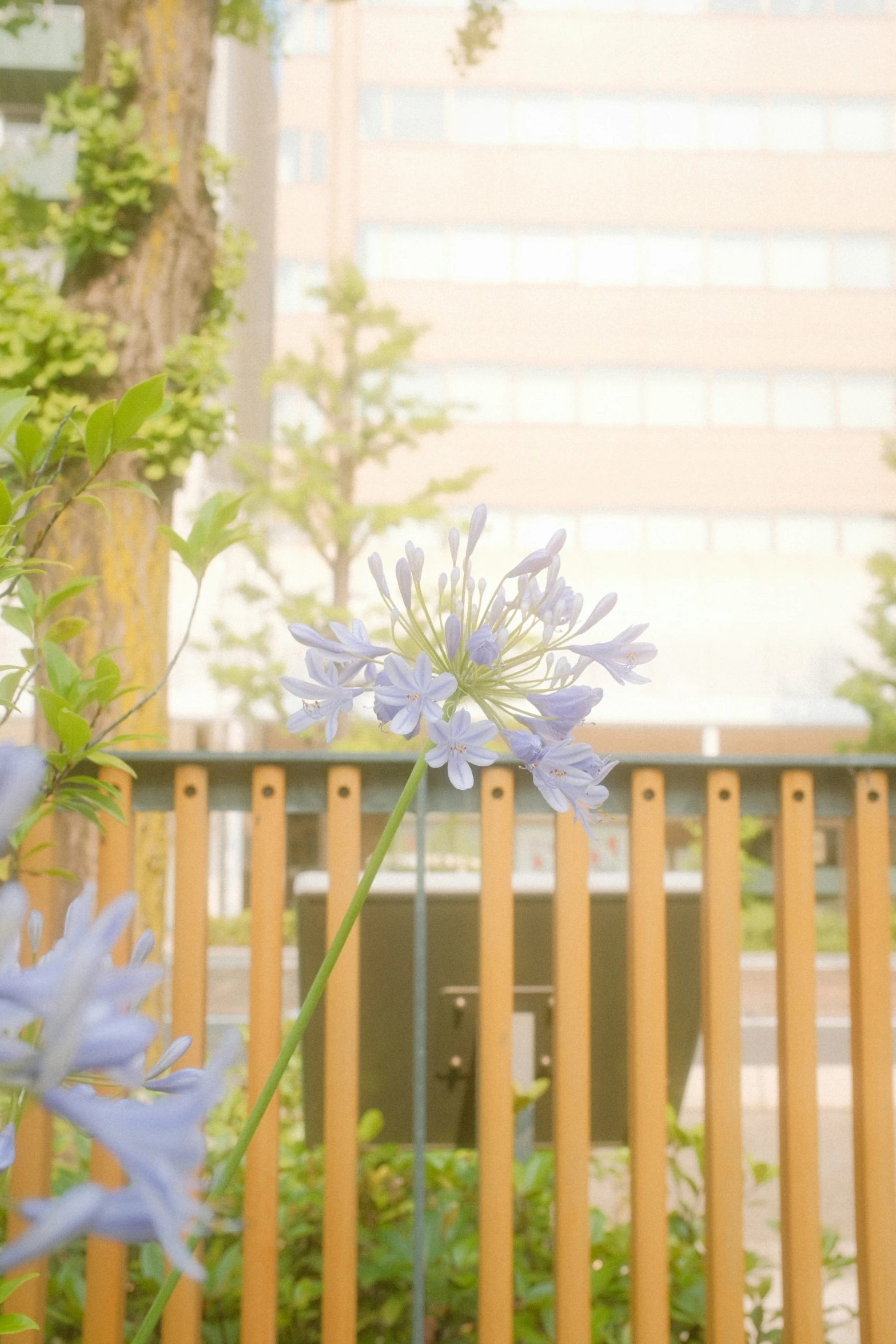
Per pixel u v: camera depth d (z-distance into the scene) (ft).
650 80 80.79
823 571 77.97
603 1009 7.80
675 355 79.25
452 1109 8.05
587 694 3.55
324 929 7.31
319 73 78.69
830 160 81.00
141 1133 1.31
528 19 80.33
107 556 12.36
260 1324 6.29
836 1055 30.86
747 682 74.64
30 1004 1.41
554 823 6.80
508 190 79.61
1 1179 2.40
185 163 13.65
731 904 6.79
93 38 13.73
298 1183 8.39
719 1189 6.56
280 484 55.21
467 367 78.59
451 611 3.69
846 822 7.02
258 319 76.13
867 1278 6.55
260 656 52.54
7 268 13.24
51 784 4.95
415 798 6.73
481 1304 6.42
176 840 6.64
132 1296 7.64
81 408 12.36
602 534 78.07
